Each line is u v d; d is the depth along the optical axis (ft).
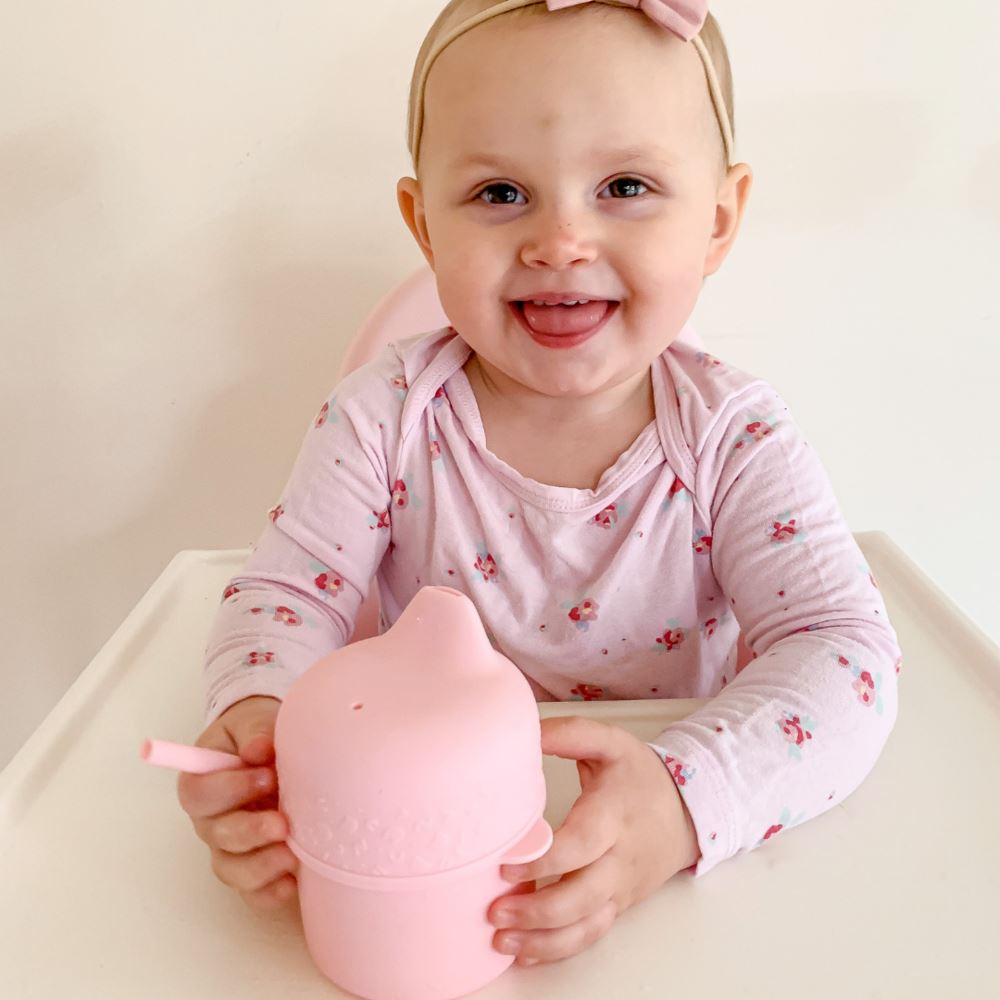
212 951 1.42
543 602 2.22
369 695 1.26
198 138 2.93
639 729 1.98
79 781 1.82
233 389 3.26
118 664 2.23
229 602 2.07
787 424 2.19
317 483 2.24
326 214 3.03
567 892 1.36
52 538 3.48
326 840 1.23
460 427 2.26
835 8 2.79
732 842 1.56
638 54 1.83
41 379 3.23
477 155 1.87
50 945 1.43
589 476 2.22
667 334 2.03
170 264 3.08
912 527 3.50
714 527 2.18
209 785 1.42
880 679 1.84
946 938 1.42
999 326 3.18
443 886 1.24
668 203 1.92
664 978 1.36
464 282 1.98
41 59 2.82
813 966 1.37
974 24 2.82
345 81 2.86
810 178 2.98
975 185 3.00
